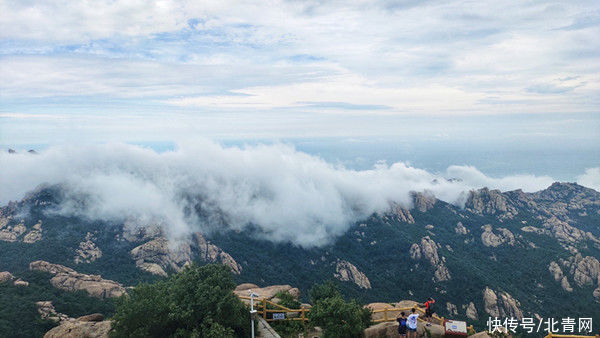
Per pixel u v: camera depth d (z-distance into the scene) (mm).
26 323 71375
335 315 32500
